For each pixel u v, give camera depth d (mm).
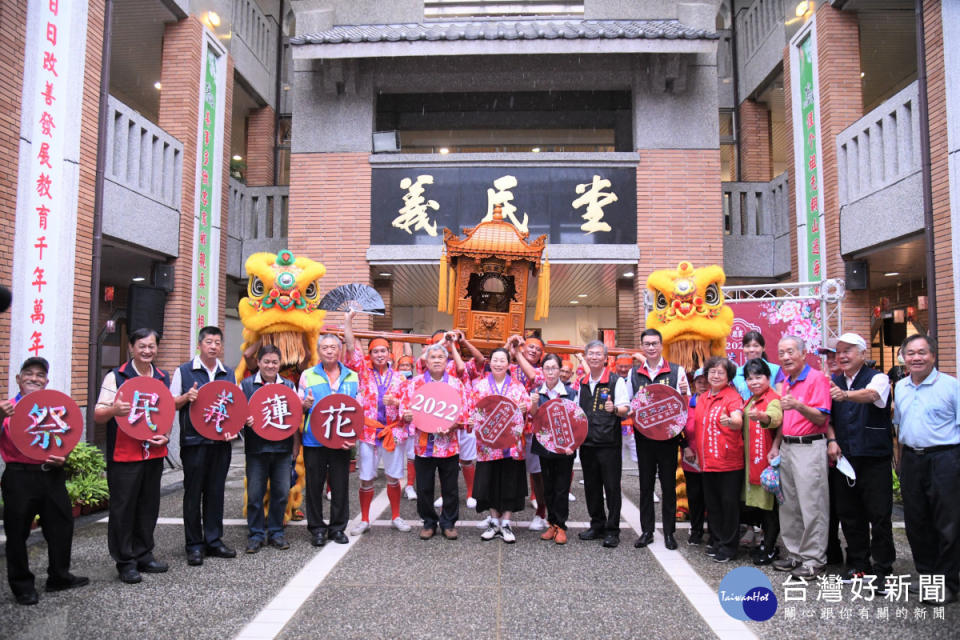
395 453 5246
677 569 4238
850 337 3959
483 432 4816
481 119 11336
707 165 9945
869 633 3256
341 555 4516
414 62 10289
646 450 4762
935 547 3738
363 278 9992
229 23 10656
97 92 7145
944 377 3699
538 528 5289
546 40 9047
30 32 6121
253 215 12531
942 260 6598
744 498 4488
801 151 9680
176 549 4668
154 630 3240
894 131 7637
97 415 3832
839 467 3879
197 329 9484
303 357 5465
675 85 9914
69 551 3812
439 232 9922
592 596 3736
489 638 3162
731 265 11492
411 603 3615
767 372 4215
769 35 11461
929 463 3666
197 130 9531
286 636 3176
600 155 9867
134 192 7992
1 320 5715
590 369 4910
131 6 8906
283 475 4699
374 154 10219
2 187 5727
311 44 9320
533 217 9883
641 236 9836
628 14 10477
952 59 6504
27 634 3178
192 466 4297
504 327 6664
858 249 8188
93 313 7066
